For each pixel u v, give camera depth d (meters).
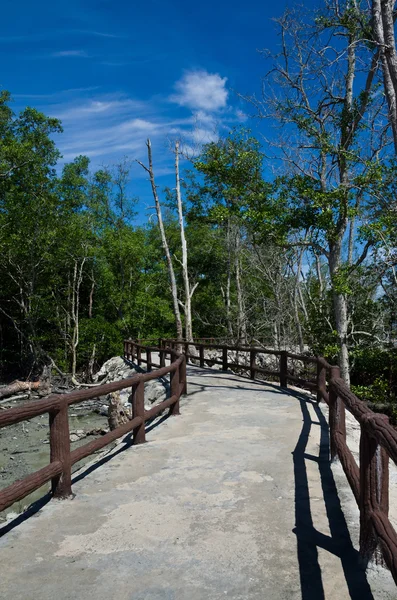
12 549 3.77
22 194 33.78
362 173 17.94
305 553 3.63
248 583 3.22
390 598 3.01
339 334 19.31
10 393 25.53
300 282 29.72
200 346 18.25
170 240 43.09
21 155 34.22
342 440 5.19
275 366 24.97
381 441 2.77
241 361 25.67
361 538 3.43
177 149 29.66
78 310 37.59
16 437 15.48
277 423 8.28
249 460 6.12
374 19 16.56
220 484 5.24
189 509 4.55
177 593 3.11
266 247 30.23
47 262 33.59
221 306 40.38
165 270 41.62
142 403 7.16
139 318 38.19
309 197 18.42
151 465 5.99
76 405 20.14
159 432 7.84
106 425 15.66
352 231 21.45
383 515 3.04
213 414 9.20
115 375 22.22
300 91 19.67
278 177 19.17
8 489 3.90
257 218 18.92
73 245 34.00
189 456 6.36
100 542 3.88
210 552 3.67
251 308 35.44
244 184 20.50
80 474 5.70
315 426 7.98
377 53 18.33
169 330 41.72
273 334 32.72
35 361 32.50
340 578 3.26
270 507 4.56
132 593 3.12
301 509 4.50
